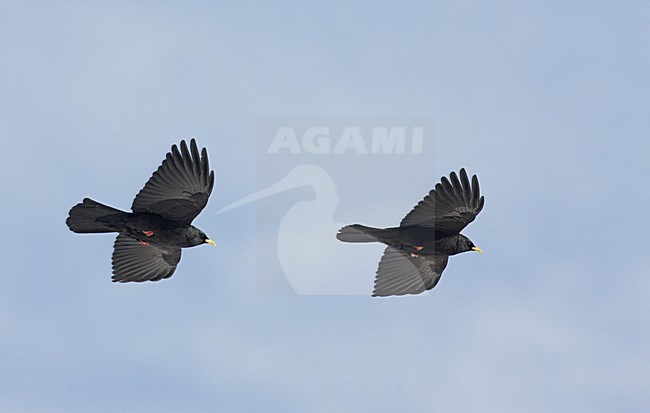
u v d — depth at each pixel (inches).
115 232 931.3
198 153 906.7
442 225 954.1
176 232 929.5
